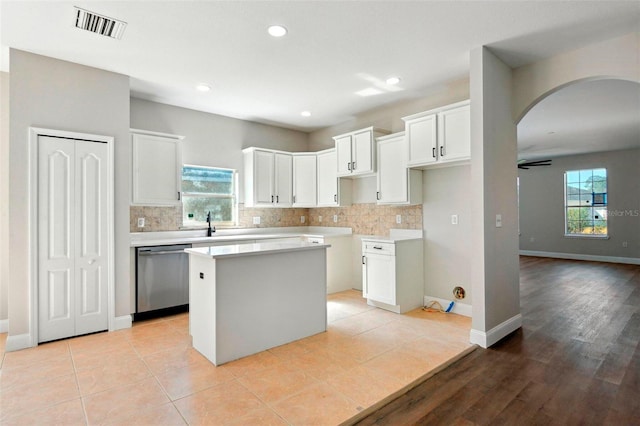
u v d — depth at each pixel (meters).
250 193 5.06
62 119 3.13
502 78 3.21
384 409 2.05
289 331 3.06
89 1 2.26
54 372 2.49
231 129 5.10
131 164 3.76
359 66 3.35
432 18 2.51
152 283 3.74
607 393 2.21
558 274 6.43
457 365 2.61
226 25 2.58
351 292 4.96
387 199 4.27
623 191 7.74
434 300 4.13
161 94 4.09
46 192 3.05
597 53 2.88
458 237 3.91
